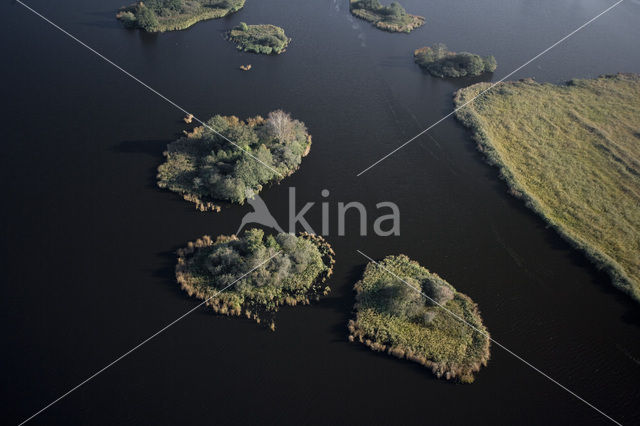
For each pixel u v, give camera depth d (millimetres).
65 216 81812
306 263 74438
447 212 86062
